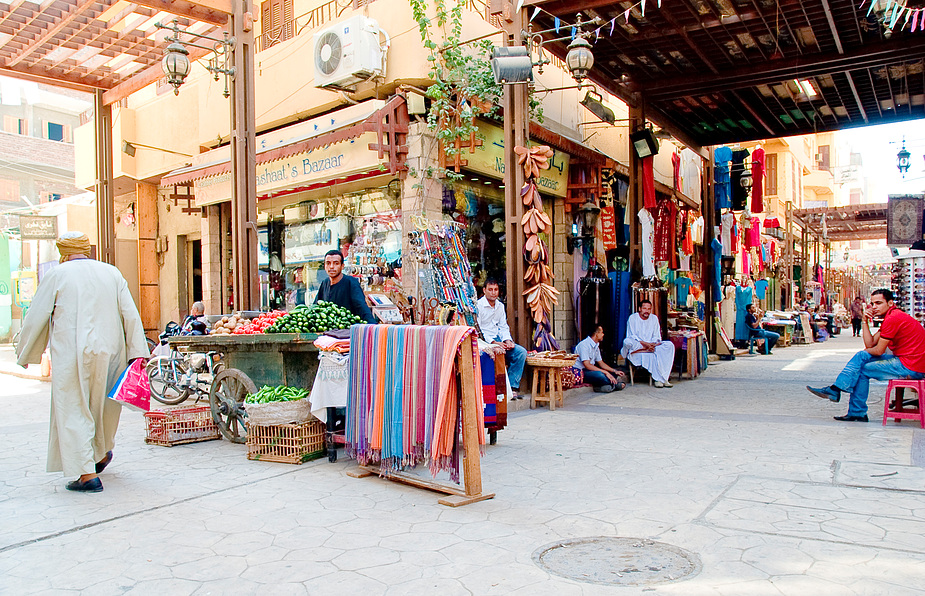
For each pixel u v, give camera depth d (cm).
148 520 414
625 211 1447
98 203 1298
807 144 3406
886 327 705
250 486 495
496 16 1074
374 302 761
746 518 398
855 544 351
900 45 994
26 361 493
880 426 695
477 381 471
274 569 331
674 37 982
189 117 1325
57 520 416
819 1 869
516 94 881
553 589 301
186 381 899
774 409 823
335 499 459
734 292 1761
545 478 502
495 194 1098
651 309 1105
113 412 520
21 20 1013
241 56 861
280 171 1079
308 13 1112
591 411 826
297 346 604
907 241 1261
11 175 2881
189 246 1495
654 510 418
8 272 2630
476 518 410
